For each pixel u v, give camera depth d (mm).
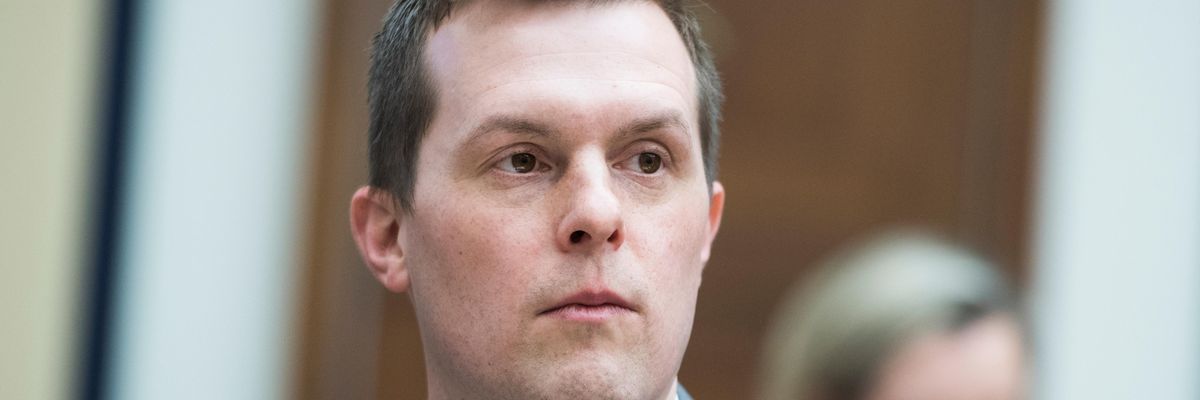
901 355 6250
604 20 4609
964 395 6199
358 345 9148
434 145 4641
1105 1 9531
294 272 9008
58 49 8695
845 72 9625
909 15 9664
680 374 9562
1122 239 9578
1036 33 9555
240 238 8922
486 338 4457
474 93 4535
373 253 4965
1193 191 9562
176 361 8852
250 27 8914
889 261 6676
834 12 9648
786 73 9625
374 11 9047
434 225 4578
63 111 8695
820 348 6484
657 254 4480
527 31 4566
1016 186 9562
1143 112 9562
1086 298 9555
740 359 9555
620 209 4457
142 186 8789
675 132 4562
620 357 4383
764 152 9602
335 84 9023
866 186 9664
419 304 4699
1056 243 9570
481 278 4465
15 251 8664
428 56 4730
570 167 4449
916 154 9664
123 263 8758
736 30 9570
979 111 9625
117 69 8758
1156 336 9586
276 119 8961
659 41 4668
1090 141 9562
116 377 8750
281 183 8984
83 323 8719
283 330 9008
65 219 8703
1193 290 9570
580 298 4375
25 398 8641
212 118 8875
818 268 9609
